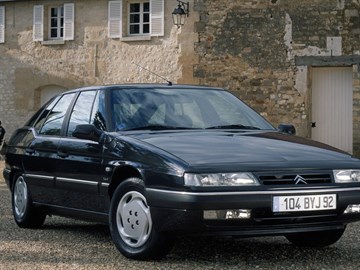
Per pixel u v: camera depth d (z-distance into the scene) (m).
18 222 9.14
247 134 7.23
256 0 22.33
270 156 6.36
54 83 26.33
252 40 22.42
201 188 5.96
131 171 6.77
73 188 7.70
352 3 21.45
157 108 7.59
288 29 22.02
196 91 8.09
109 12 25.11
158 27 24.05
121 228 6.78
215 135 7.04
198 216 5.97
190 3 23.19
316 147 6.86
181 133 7.10
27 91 26.91
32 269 6.33
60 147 8.02
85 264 6.51
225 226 6.04
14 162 9.18
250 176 6.07
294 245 7.60
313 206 6.21
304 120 21.95
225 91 8.36
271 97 22.28
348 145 21.95
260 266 6.37
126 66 24.80
